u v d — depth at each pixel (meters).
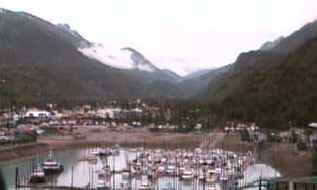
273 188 148.88
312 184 142.50
